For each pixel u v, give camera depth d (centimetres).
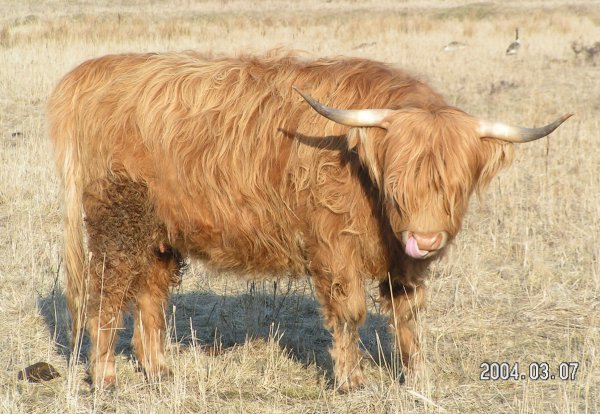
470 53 5328
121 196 1171
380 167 977
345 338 1119
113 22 7212
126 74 1218
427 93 1047
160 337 1262
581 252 1780
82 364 1277
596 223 1969
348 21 7775
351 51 5344
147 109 1162
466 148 941
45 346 1340
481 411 1089
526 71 4559
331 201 1045
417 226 936
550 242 1878
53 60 4381
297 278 1191
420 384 1134
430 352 1295
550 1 9900
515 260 1769
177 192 1152
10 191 2198
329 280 1082
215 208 1133
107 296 1186
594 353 1244
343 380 1134
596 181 2338
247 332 1364
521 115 3297
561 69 4641
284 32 6662
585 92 3847
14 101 3509
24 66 4166
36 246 1820
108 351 1198
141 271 1193
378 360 1289
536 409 1078
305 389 1191
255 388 1198
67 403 1103
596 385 1158
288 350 1348
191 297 1609
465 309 1495
